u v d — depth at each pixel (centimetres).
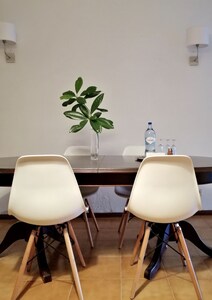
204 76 292
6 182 168
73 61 293
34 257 181
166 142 297
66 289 164
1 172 158
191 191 149
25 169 145
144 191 150
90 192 214
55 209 150
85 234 250
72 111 253
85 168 160
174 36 289
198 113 295
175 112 296
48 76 294
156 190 148
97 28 290
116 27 290
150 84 294
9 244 201
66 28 290
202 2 285
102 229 264
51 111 298
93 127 229
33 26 289
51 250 214
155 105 296
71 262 155
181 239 158
